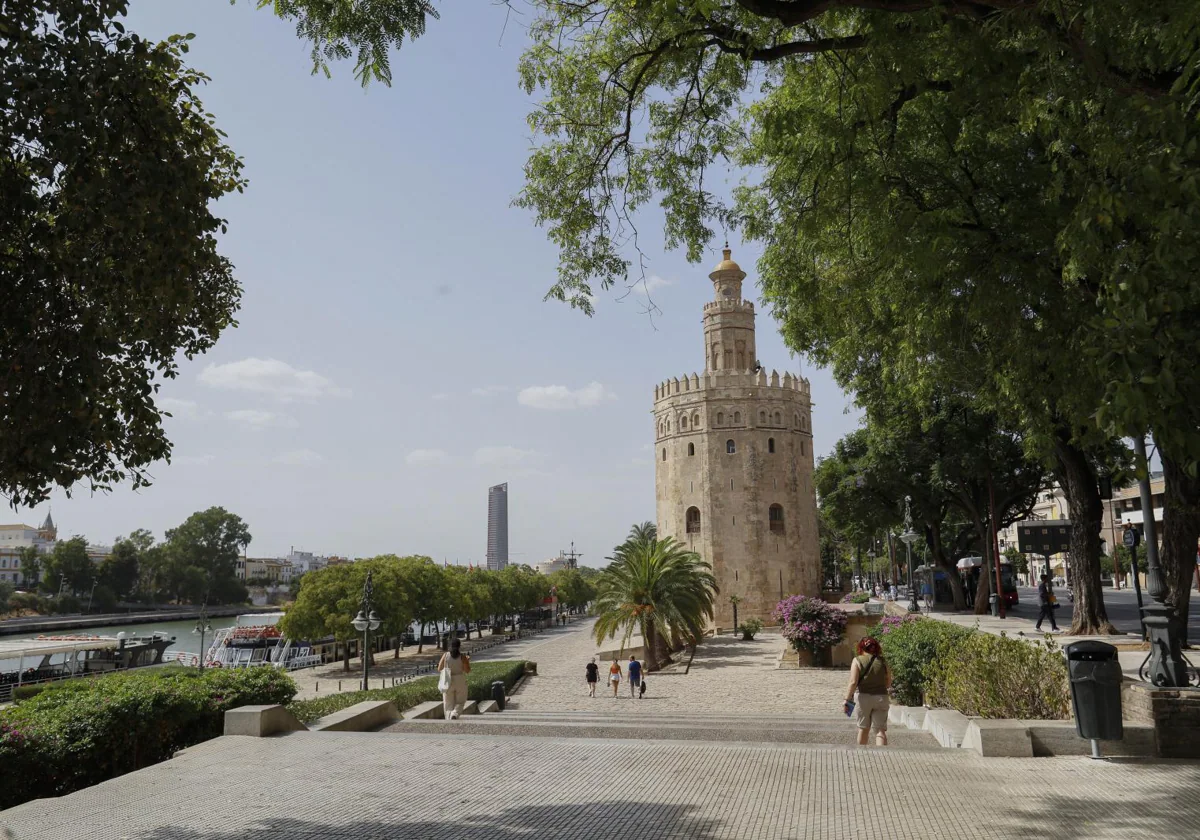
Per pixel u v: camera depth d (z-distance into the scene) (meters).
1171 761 8.26
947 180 10.36
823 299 13.82
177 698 11.89
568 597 130.62
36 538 187.12
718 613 67.19
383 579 59.06
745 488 68.81
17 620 111.94
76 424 6.91
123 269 7.10
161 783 8.31
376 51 9.16
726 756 9.13
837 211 10.66
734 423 69.81
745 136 12.49
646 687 38.31
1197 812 6.43
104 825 6.90
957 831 6.17
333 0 9.00
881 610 44.78
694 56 10.15
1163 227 5.71
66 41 6.66
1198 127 5.96
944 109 10.34
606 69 11.59
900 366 15.77
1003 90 7.96
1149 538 10.22
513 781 8.17
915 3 7.24
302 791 7.92
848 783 7.74
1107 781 7.53
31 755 9.67
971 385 15.66
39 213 7.36
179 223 7.14
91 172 6.85
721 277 76.38
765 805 7.03
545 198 12.41
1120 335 5.65
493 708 18.95
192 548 146.38
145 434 8.08
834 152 10.09
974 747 9.16
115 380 7.71
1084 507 20.91
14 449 6.74
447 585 69.88
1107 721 8.39
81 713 10.57
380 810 7.17
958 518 55.91
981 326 11.66
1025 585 102.88
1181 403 5.44
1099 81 7.11
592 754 9.42
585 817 6.80
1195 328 7.31
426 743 10.27
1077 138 8.09
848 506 43.12
